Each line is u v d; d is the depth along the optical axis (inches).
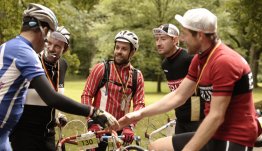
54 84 155.6
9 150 124.9
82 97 172.7
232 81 114.3
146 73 1524.4
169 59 192.9
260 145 134.3
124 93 174.1
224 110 115.5
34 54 117.3
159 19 1087.0
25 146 149.3
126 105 174.9
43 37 120.6
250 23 649.0
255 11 636.7
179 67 189.2
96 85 174.6
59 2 529.3
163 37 189.3
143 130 347.9
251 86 119.3
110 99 173.5
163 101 141.5
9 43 117.7
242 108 119.0
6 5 432.1
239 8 654.5
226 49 119.0
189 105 185.2
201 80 121.3
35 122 150.1
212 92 117.0
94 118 123.3
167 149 132.9
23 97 121.0
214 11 1067.9
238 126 119.0
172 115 429.4
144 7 1082.7
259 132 126.6
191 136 130.8
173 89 195.0
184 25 120.4
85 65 1790.1
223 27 1044.5
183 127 191.8
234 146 118.9
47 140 154.3
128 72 176.6
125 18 1115.9
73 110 119.0
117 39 173.8
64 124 167.8
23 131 149.3
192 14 119.6
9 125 120.6
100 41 1152.2
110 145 136.3
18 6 436.8
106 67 175.2
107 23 1133.1
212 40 119.4
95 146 134.3
